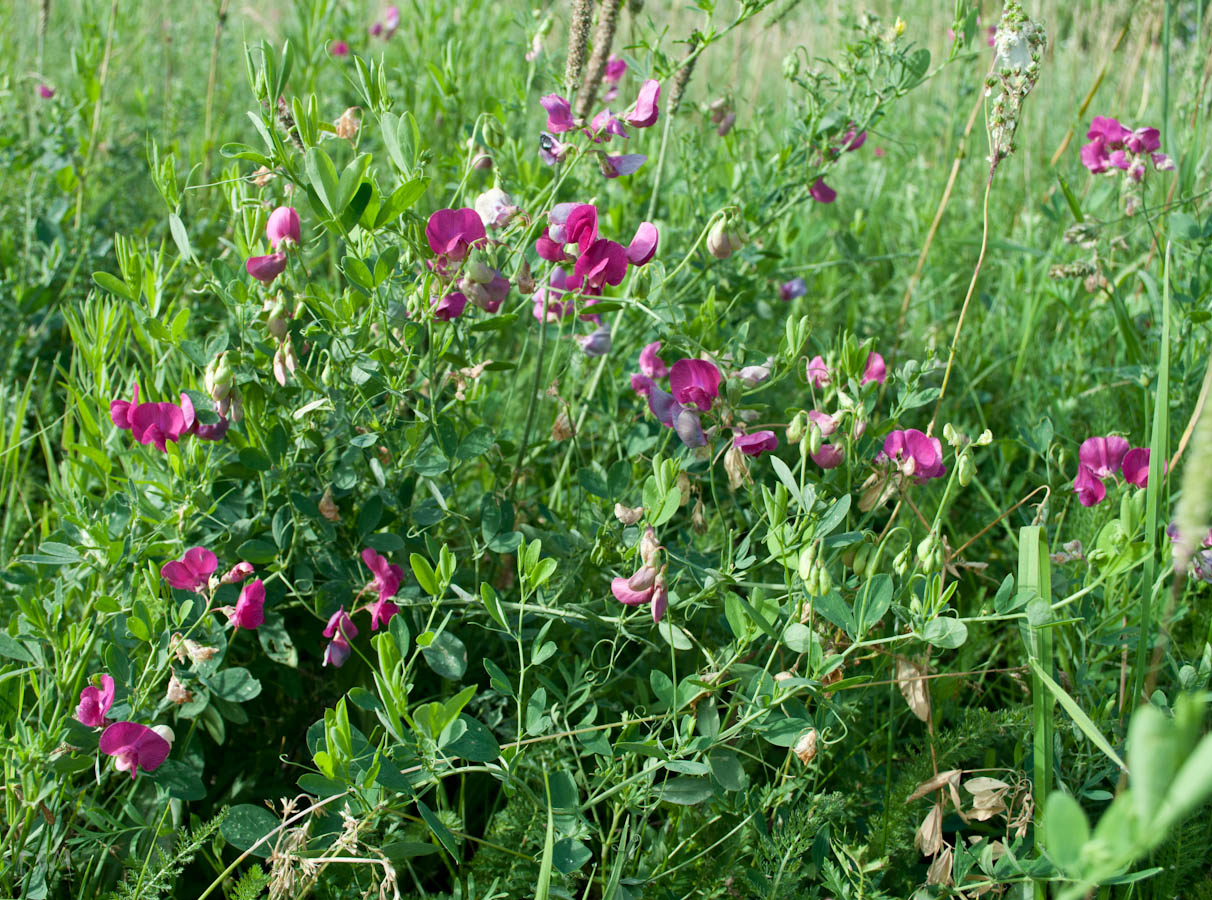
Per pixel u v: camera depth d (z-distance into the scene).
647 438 2.46
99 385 2.33
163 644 1.87
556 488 2.62
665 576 1.75
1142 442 2.82
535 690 1.94
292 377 2.04
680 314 2.46
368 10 5.46
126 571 2.13
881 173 4.99
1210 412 0.90
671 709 1.77
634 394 2.79
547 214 2.14
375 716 2.07
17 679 1.98
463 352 2.27
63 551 1.98
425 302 2.00
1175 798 0.71
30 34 5.35
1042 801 1.65
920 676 1.82
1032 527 1.72
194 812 2.04
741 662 2.00
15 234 3.60
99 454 2.18
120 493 2.15
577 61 2.52
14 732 1.87
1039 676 1.62
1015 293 3.91
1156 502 1.64
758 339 3.46
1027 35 1.95
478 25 4.70
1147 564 1.67
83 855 1.83
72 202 3.74
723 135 3.29
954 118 4.69
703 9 2.39
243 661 2.14
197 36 5.83
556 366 2.69
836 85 2.97
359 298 2.07
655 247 2.09
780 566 2.24
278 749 2.14
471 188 3.68
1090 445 2.17
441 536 2.29
